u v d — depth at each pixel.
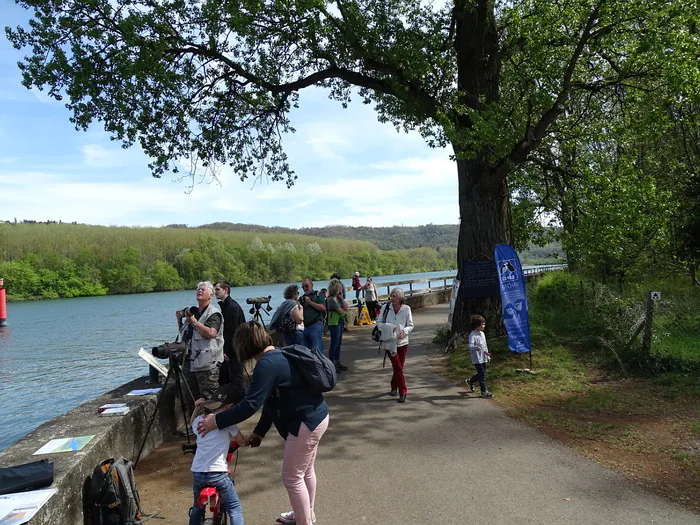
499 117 9.55
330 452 5.41
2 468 3.46
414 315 19.56
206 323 5.81
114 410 5.09
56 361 18.30
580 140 13.85
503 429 5.98
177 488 4.65
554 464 4.91
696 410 6.25
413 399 7.43
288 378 3.35
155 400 5.76
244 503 4.29
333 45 11.27
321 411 3.46
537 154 13.67
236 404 3.29
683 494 4.20
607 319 9.80
